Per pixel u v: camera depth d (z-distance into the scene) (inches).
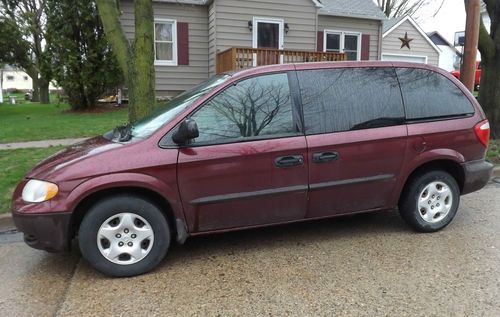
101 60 526.3
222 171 147.1
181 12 584.1
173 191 143.3
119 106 582.6
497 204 217.5
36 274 147.5
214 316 119.0
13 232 189.9
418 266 147.3
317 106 159.5
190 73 601.0
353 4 705.0
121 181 137.5
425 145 170.9
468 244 166.2
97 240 139.5
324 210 162.9
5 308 125.0
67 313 121.6
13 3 770.8
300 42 604.1
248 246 167.9
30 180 141.5
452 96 179.2
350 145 160.1
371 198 168.1
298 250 163.2
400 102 169.8
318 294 129.6
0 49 665.6
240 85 154.5
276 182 153.4
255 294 130.3
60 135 377.1
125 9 558.3
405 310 120.2
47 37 523.5
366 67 169.8
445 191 178.1
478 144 180.1
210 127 148.7
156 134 144.7
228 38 568.4
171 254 161.5
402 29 846.5
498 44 328.5
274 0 581.0
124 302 127.1
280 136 153.5
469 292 129.4
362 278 139.3
